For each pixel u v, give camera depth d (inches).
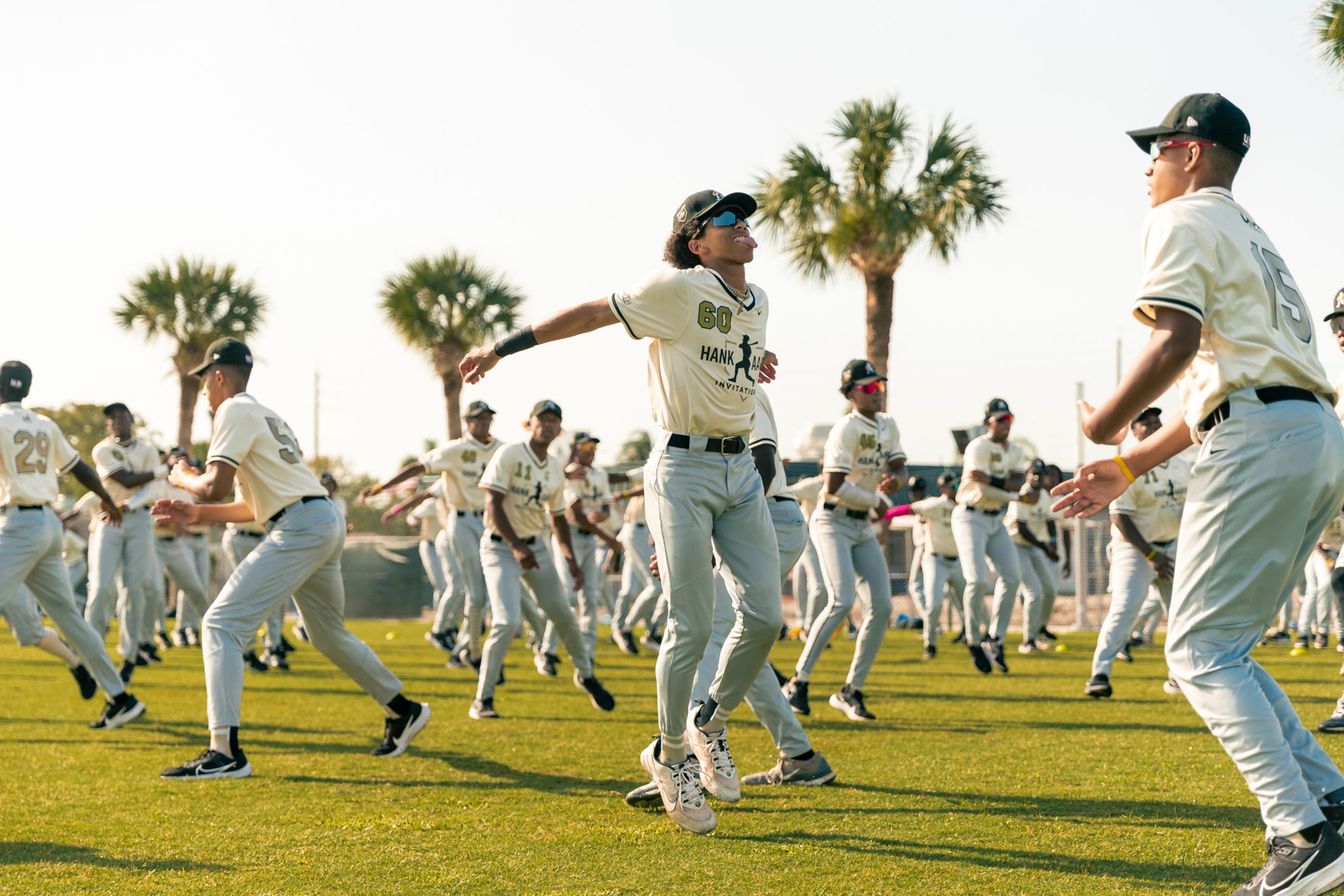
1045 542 510.3
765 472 195.6
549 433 288.2
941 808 171.2
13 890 131.7
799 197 824.9
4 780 204.4
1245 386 113.3
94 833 161.0
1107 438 116.4
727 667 165.6
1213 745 227.0
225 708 207.6
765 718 192.4
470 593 393.1
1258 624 116.3
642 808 175.2
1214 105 120.9
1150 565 319.3
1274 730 112.7
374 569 947.3
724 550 161.3
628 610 515.8
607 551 570.3
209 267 1092.5
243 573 214.4
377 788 194.7
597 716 290.4
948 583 508.4
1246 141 122.0
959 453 494.6
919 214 815.1
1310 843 109.7
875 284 845.8
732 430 155.9
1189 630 117.2
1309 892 109.0
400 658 486.9
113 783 200.2
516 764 217.8
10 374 265.4
